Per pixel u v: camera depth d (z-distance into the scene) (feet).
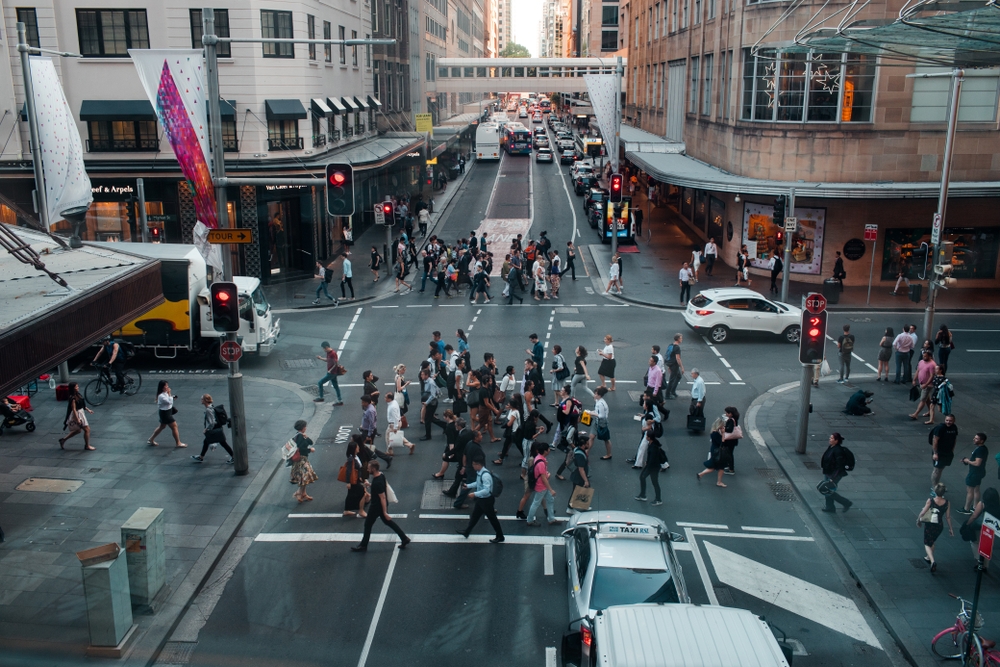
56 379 73.05
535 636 36.76
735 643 24.61
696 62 155.94
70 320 38.65
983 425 63.41
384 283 117.91
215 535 45.60
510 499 51.70
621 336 89.30
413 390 72.33
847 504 48.32
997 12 48.21
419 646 35.99
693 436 62.08
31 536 44.78
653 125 208.64
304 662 34.81
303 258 123.44
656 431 51.31
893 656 35.47
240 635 36.81
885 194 102.12
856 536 45.85
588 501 48.49
